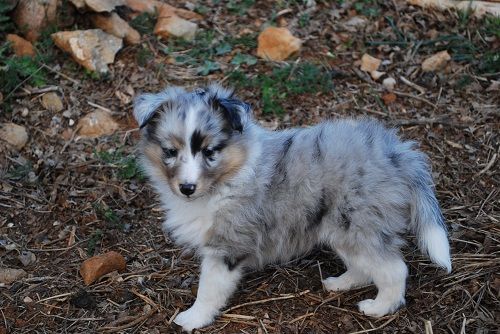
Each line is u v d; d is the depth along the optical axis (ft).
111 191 4.19
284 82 4.72
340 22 5.17
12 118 4.52
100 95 4.69
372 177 3.38
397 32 5.07
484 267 3.67
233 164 3.40
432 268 3.71
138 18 5.10
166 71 4.83
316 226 3.47
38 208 4.10
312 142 3.49
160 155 3.43
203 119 3.34
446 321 3.47
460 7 5.19
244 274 3.67
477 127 4.43
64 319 3.55
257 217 3.44
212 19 5.23
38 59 4.76
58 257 3.86
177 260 3.84
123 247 3.92
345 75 4.80
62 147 4.42
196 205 3.46
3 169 4.27
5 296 3.65
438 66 4.81
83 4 4.92
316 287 3.67
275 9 5.29
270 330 3.47
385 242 3.40
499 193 4.05
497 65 4.76
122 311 3.59
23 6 4.87
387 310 3.49
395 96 4.66
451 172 4.19
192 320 3.50
